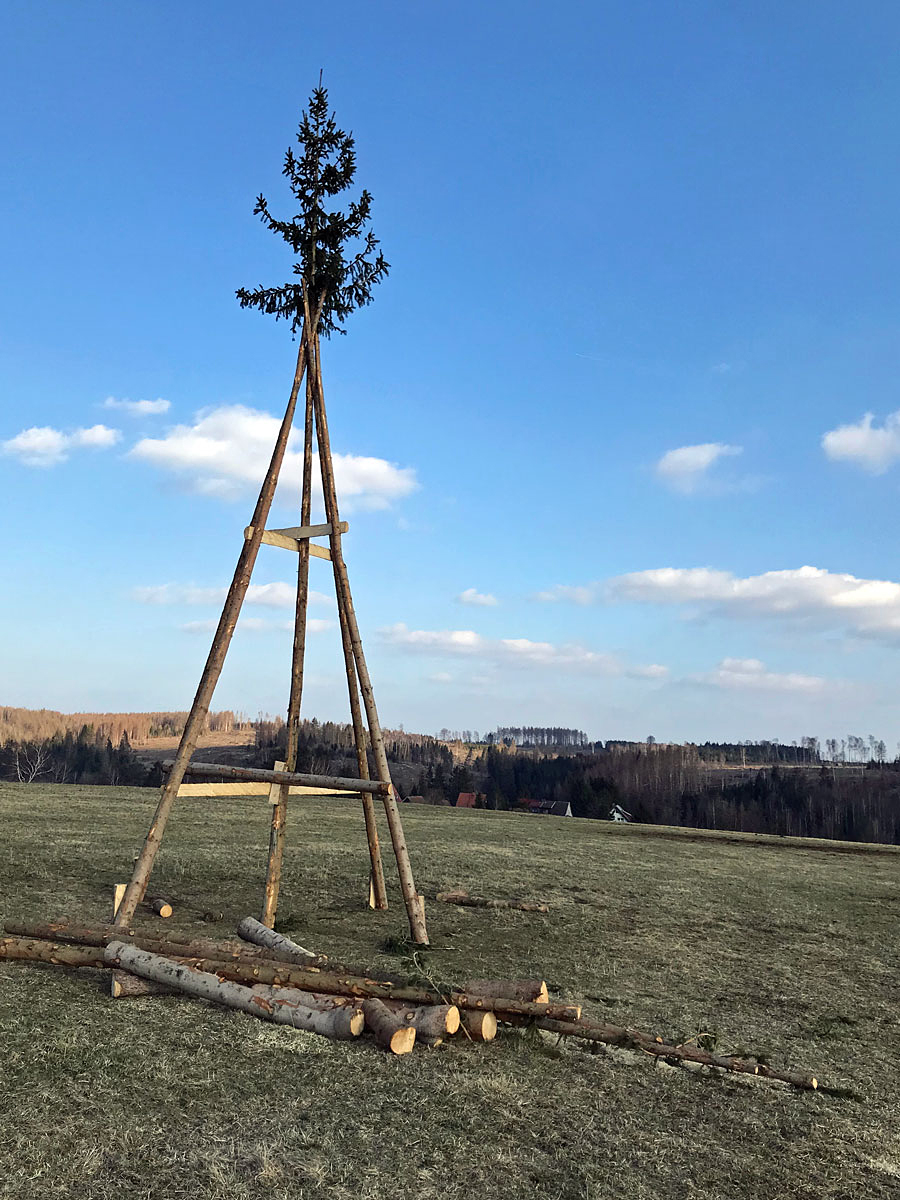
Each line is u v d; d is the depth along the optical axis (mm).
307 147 11047
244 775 9852
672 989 8523
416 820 24188
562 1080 5734
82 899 10344
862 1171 4848
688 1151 4879
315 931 9812
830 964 10273
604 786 91812
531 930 10828
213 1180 4070
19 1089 4812
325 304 11375
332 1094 5137
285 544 10883
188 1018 6215
